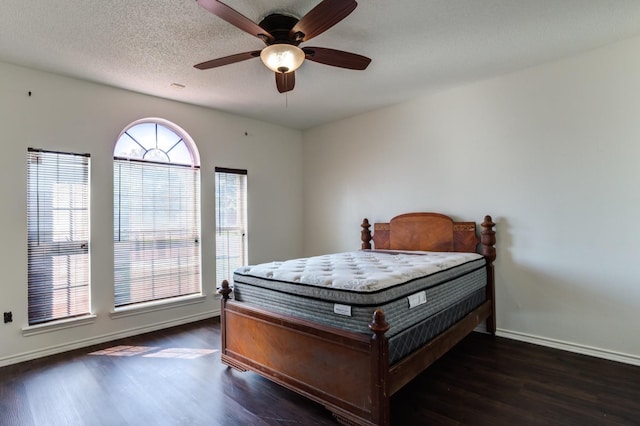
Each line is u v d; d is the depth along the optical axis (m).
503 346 2.96
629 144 2.55
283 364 2.13
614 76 2.61
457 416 1.92
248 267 2.61
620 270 2.60
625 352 2.58
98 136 3.18
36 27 2.21
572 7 2.10
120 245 3.35
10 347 2.68
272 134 4.70
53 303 2.93
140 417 1.95
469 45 2.58
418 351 1.98
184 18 2.13
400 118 3.92
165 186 3.69
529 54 2.75
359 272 2.20
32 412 2.01
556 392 2.16
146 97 3.49
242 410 2.01
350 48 2.60
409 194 3.86
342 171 4.55
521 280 3.08
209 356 2.80
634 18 2.24
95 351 2.92
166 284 3.66
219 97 3.61
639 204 2.52
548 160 2.93
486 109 3.28
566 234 2.84
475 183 3.36
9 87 2.73
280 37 2.05
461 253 3.22
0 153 2.68
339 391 1.83
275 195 4.71
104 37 2.36
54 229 2.94
